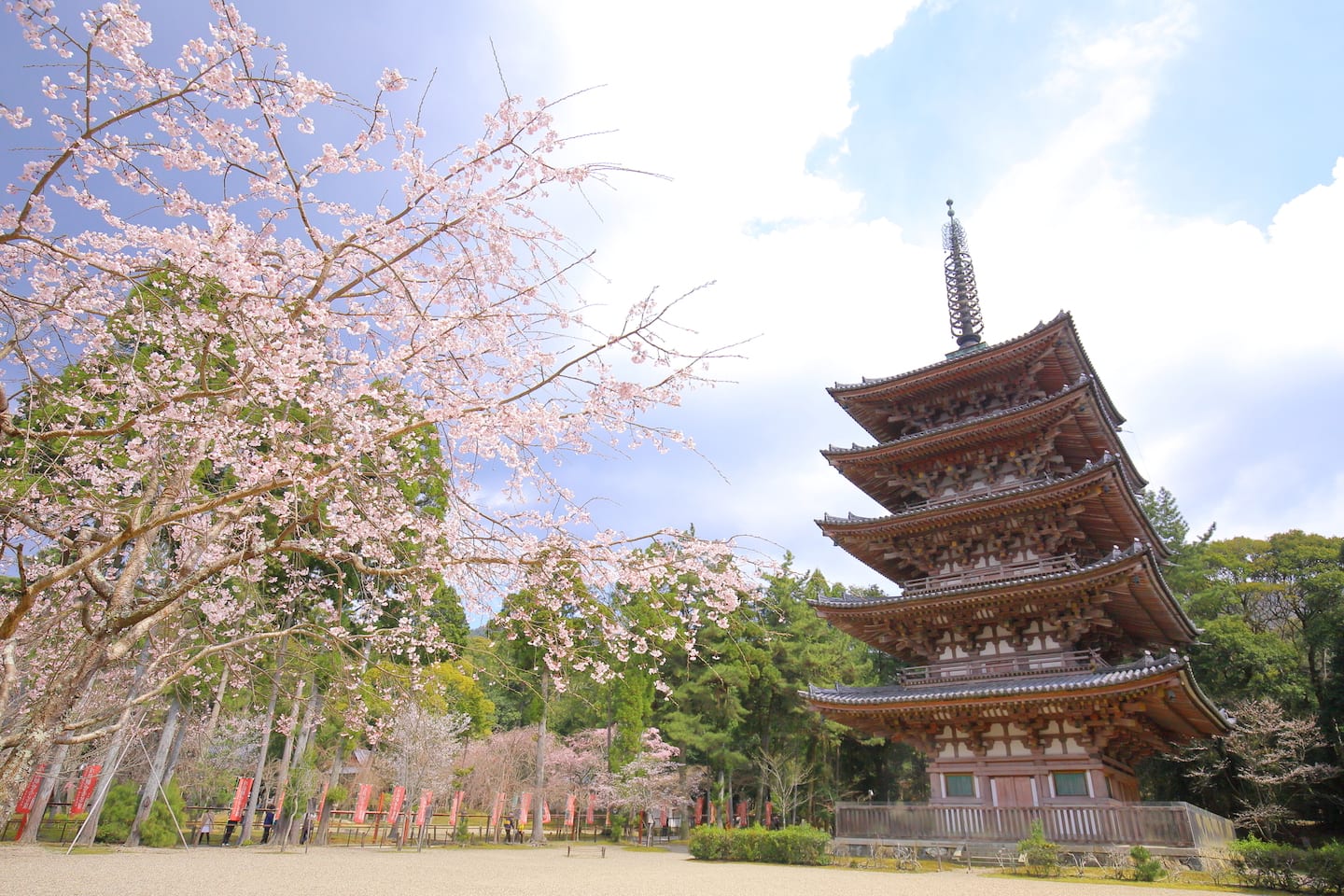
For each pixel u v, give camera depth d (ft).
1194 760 113.70
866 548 85.15
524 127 21.56
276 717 94.43
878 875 62.49
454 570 26.89
